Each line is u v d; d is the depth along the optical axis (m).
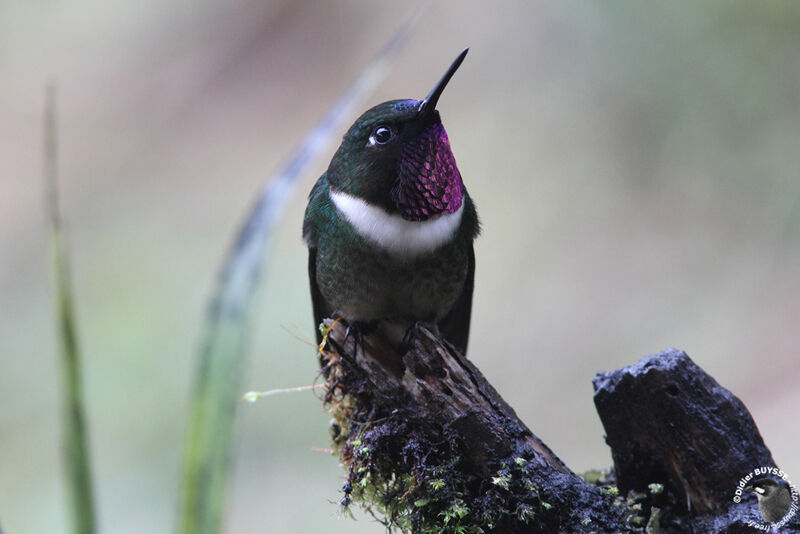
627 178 12.41
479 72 13.79
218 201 15.20
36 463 11.27
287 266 12.42
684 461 3.80
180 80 16.41
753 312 11.61
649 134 12.11
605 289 12.20
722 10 11.37
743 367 11.28
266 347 11.58
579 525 3.66
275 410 10.98
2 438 11.71
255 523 9.97
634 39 11.91
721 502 3.76
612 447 3.96
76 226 14.77
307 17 16.69
